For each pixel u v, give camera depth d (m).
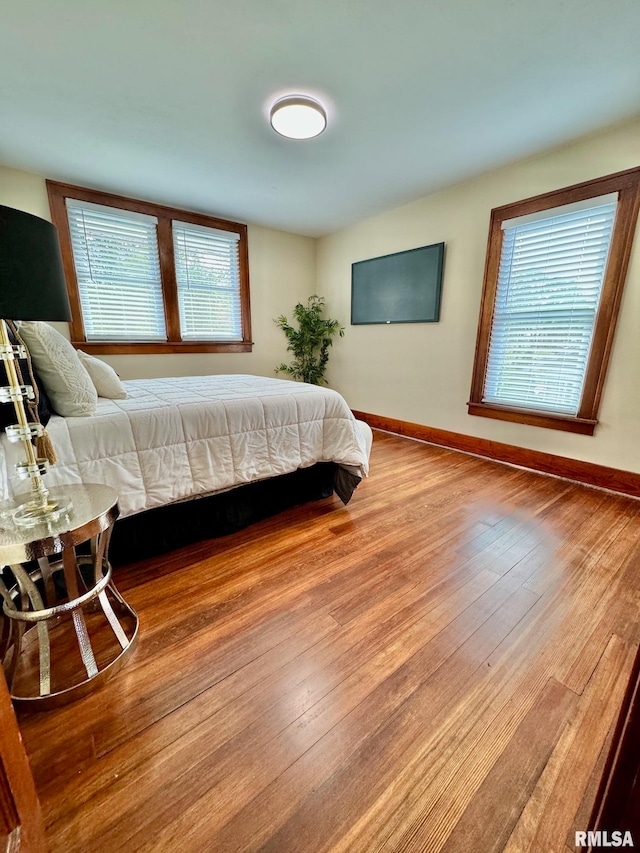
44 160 2.65
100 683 1.08
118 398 1.96
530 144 2.42
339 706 1.03
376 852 0.73
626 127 2.17
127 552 1.66
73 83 1.85
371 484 2.64
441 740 0.94
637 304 2.27
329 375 4.79
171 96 1.96
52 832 0.75
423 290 3.45
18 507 1.09
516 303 2.86
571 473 2.68
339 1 1.40
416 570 1.64
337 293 4.46
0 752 0.52
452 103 2.01
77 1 1.39
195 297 3.82
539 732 0.96
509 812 0.79
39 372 1.45
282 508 2.20
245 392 2.18
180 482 1.69
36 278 0.89
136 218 3.33
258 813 0.79
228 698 1.05
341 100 1.99
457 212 3.11
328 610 1.39
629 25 1.48
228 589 1.51
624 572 1.63
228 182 3.00
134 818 0.78
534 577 1.59
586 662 1.17
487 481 2.69
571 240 2.50
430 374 3.56
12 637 1.15
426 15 1.46
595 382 2.49
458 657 1.19
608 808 0.48
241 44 1.61
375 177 2.92
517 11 1.44
